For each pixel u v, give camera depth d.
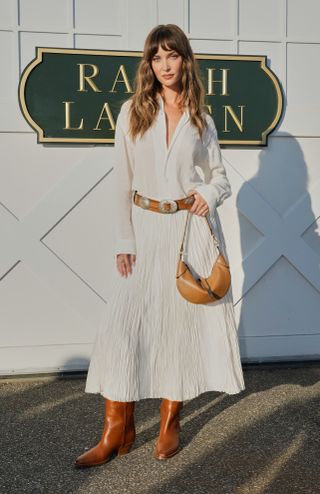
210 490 2.19
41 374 3.47
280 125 3.64
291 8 3.62
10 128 3.38
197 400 3.12
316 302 3.75
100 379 2.37
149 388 2.35
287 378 3.49
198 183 2.44
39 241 3.45
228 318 2.45
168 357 2.36
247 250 3.66
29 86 3.35
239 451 2.52
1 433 2.70
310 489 2.20
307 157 3.69
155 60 2.30
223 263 2.34
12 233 3.42
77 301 3.52
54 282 3.49
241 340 3.69
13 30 3.36
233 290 3.66
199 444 2.58
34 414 2.93
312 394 3.22
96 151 3.47
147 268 2.34
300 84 3.66
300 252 3.70
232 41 3.57
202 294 2.26
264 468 2.36
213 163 2.47
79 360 3.54
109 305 2.38
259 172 3.64
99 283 3.53
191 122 2.33
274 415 2.91
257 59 3.54
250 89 3.56
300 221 3.69
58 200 3.45
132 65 3.43
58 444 2.59
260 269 3.67
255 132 3.58
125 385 2.28
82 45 3.44
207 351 2.42
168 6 3.49
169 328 2.35
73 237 3.49
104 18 3.45
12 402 3.10
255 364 3.67
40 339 3.50
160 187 2.33
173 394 2.35
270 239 3.66
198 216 2.41
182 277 2.29
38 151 3.43
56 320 3.51
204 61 3.50
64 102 3.39
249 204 3.63
